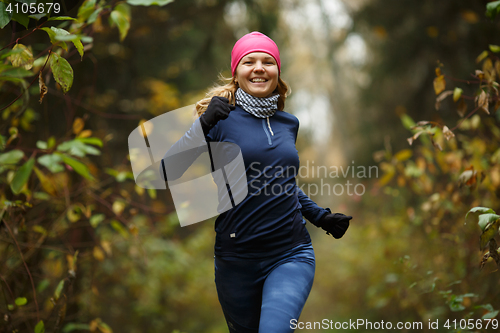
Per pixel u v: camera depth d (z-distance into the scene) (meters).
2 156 4.45
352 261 11.95
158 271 9.10
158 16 10.48
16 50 3.50
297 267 3.14
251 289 3.24
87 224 5.84
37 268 5.46
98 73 9.70
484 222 3.44
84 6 4.42
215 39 12.73
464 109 4.50
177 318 10.78
